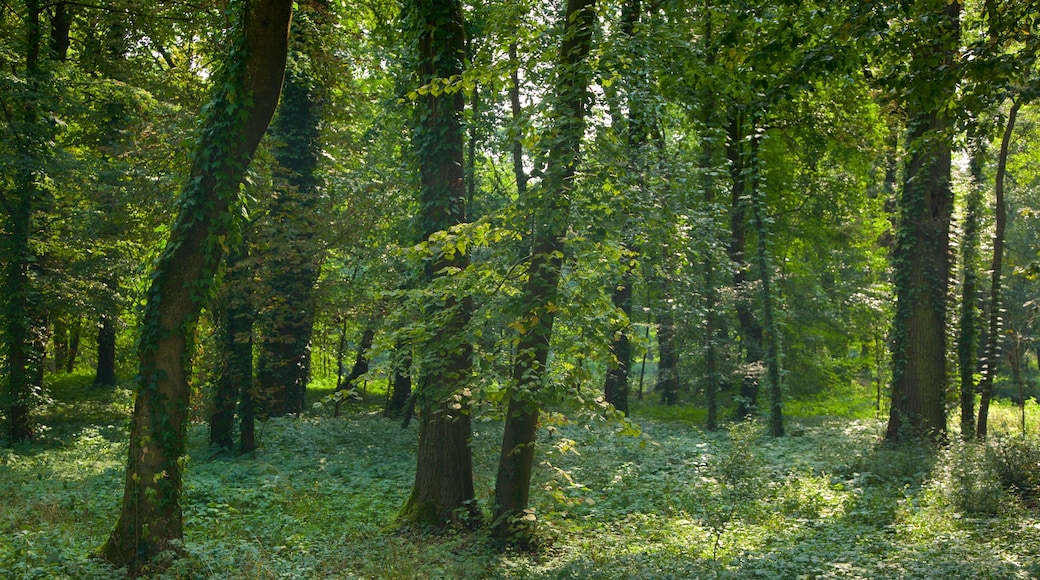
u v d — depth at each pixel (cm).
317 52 1944
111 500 1312
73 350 3769
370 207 1931
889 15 945
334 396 1098
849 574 843
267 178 1723
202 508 1301
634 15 1312
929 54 972
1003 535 1035
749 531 1150
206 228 959
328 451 1889
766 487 1421
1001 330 1969
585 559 973
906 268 1894
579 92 1007
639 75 1053
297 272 1945
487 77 1105
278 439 1994
